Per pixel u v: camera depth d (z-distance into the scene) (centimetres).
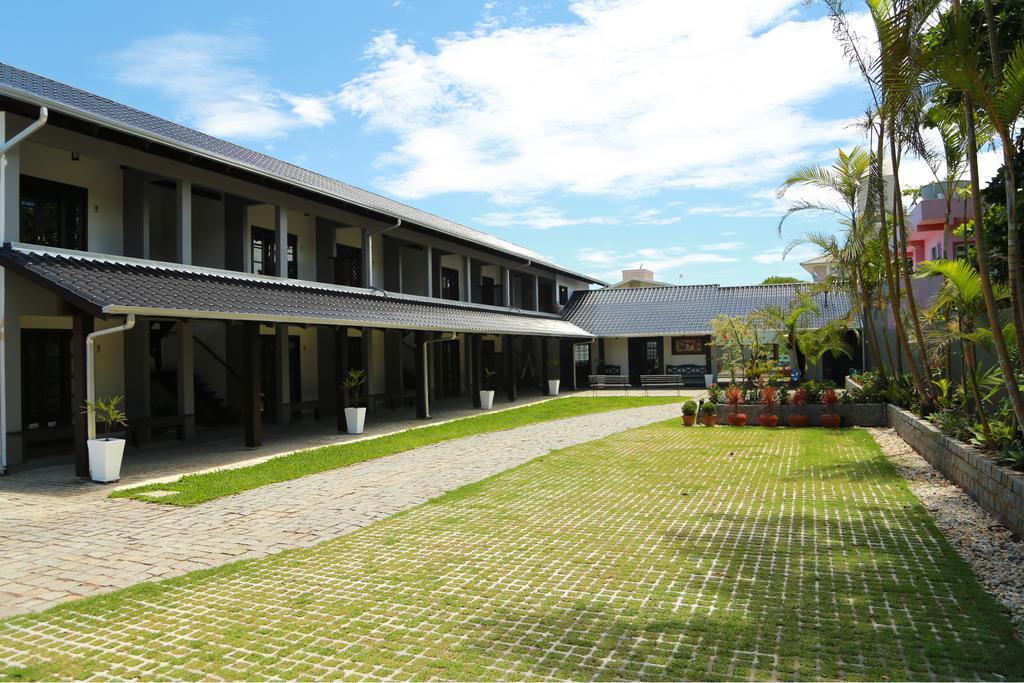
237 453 1255
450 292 2683
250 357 1316
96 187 1355
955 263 824
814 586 520
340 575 562
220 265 1678
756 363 1961
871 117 1216
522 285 3191
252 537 688
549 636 435
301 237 1884
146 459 1198
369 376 2067
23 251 1062
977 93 620
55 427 1266
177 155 1299
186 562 606
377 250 2180
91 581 558
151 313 1001
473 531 700
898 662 391
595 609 479
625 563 583
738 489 894
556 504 821
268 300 1347
